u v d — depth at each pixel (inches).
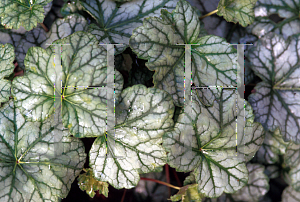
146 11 25.2
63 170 24.3
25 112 23.9
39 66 24.0
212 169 24.6
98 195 26.0
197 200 24.9
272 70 26.2
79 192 25.9
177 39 24.4
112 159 24.3
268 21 26.6
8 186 23.9
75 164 24.5
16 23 24.2
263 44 26.3
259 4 26.7
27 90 23.9
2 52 24.6
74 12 25.5
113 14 25.2
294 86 26.2
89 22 25.6
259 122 25.5
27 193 24.0
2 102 24.3
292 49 26.2
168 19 24.3
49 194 24.2
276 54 26.2
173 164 24.0
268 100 26.0
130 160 24.3
